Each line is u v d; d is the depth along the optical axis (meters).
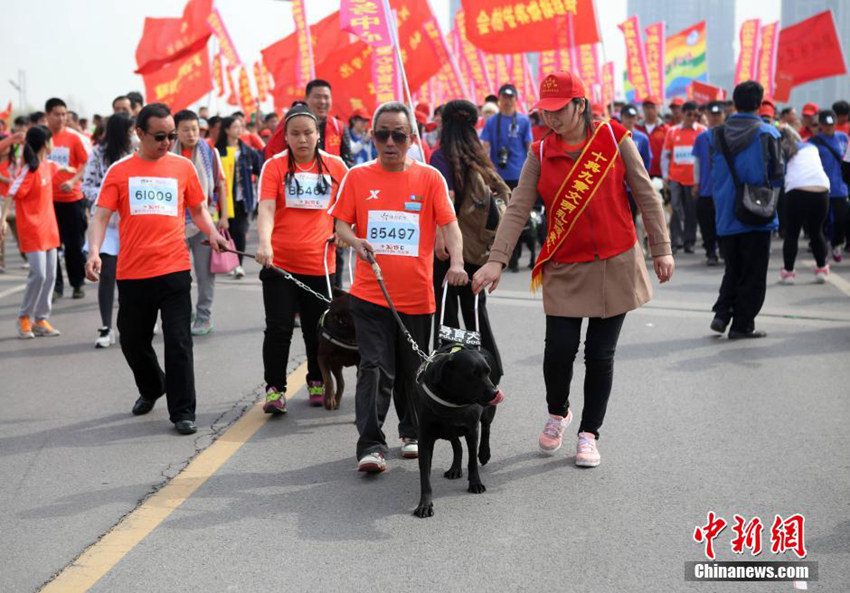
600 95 18.95
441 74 19.06
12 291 11.55
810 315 9.04
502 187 6.05
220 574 3.78
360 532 4.18
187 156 8.37
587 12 12.30
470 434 4.51
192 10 16.81
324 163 6.07
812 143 12.69
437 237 5.41
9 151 12.80
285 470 5.05
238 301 10.44
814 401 6.14
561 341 5.04
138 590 3.65
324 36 17.31
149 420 6.06
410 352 5.10
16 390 6.85
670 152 14.12
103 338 8.27
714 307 8.19
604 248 4.93
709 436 5.46
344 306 5.78
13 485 4.87
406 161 5.08
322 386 6.38
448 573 3.75
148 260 5.75
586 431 5.06
